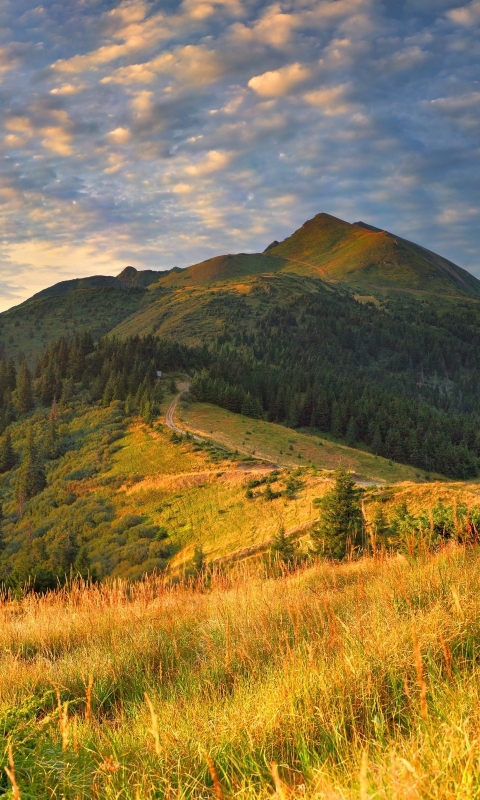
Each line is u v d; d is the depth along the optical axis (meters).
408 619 4.65
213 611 7.20
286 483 55.00
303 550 21.97
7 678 5.29
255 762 2.84
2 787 2.77
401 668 3.77
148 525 55.66
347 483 26.47
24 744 3.19
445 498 28.27
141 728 3.66
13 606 10.73
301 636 5.13
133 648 5.95
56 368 135.62
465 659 3.60
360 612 5.33
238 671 4.86
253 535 44.31
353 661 3.96
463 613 4.32
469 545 7.39
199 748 3.01
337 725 3.07
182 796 2.65
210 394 111.31
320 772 2.32
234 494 57.06
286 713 3.33
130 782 2.97
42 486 79.94
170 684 4.89
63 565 41.38
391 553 8.85
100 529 57.81
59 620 7.92
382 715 3.04
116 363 129.75
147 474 71.38
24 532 64.56
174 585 9.75
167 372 134.88
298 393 132.75
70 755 3.20
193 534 50.22
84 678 5.16
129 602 8.92
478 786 2.03
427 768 2.31
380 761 2.42
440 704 3.04
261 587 8.34
